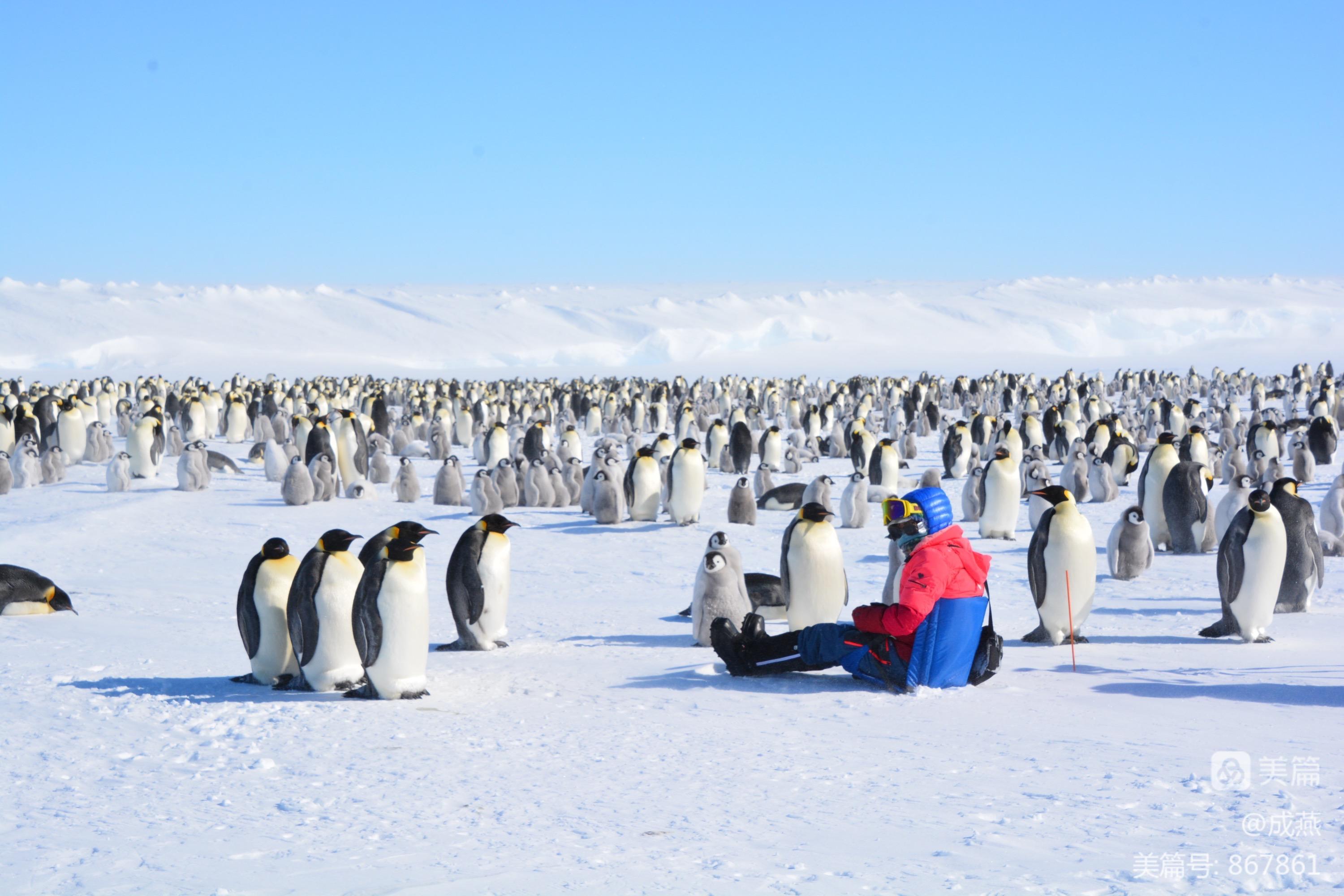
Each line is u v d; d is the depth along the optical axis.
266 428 37.41
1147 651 9.02
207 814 4.95
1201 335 162.38
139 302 159.50
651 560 16.47
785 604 10.72
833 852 4.30
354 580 7.83
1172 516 15.79
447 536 18.72
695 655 9.15
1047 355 152.25
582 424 51.97
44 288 172.12
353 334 154.38
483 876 4.07
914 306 182.38
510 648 9.66
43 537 17.91
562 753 6.00
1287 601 10.67
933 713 6.76
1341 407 41.75
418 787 5.35
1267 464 23.06
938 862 4.15
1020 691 7.34
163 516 21.00
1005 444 30.02
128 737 6.51
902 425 38.28
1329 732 6.11
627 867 4.16
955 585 7.42
